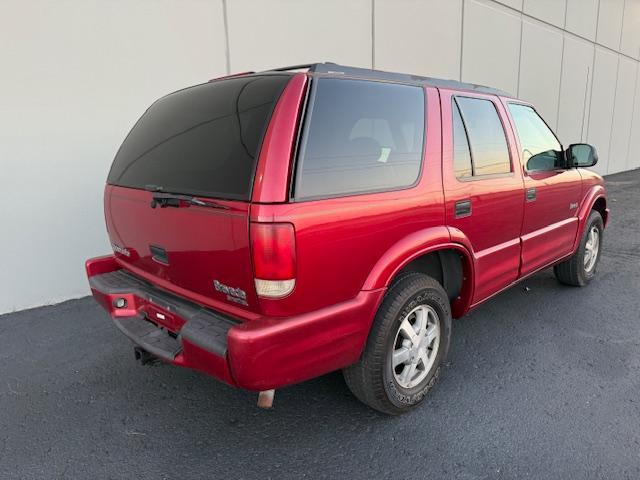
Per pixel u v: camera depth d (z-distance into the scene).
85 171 4.79
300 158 2.16
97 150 4.82
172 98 3.07
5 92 4.25
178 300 2.65
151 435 2.74
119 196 2.93
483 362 3.49
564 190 4.27
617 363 3.46
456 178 2.99
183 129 2.66
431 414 2.87
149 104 5.07
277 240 2.03
